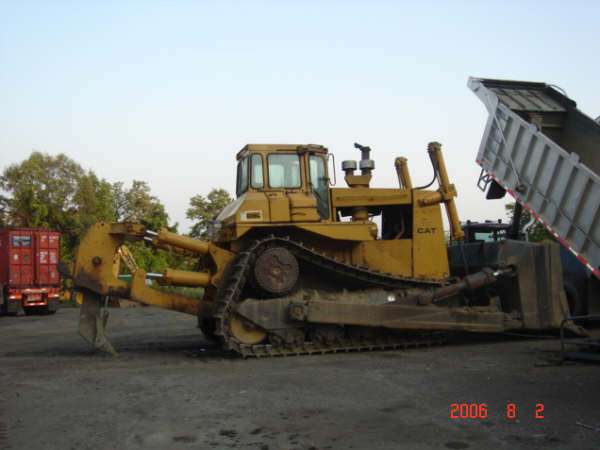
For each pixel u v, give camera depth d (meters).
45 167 37.81
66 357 9.81
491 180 10.66
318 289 10.61
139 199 42.69
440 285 10.63
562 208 8.66
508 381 7.05
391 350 9.95
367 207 11.26
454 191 11.20
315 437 4.93
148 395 6.61
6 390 7.01
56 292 23.61
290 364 8.60
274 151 10.51
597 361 8.16
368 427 5.19
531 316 10.50
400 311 9.86
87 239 9.82
